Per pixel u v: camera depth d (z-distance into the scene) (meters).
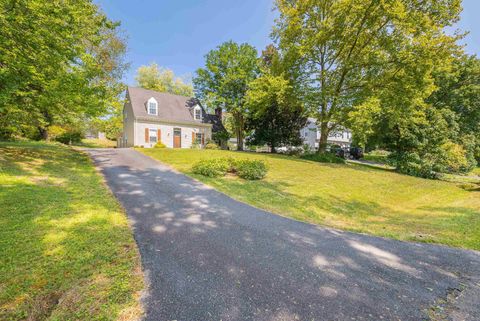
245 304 2.34
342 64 16.58
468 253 3.89
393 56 14.11
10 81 6.46
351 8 13.51
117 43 20.73
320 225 5.12
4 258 2.76
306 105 17.72
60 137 21.77
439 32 13.05
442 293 2.72
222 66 23.06
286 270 3.07
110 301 2.25
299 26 15.53
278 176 10.64
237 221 4.88
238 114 25.31
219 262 3.17
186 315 2.14
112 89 10.97
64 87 7.82
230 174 9.99
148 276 2.74
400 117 14.95
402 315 2.30
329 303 2.43
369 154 37.16
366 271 3.17
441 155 15.55
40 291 2.31
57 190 5.62
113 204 5.23
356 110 15.26
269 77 17.16
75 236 3.50
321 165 14.91
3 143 11.82
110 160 11.44
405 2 13.59
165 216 4.86
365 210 7.34
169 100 24.50
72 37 7.44
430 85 13.77
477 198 9.38
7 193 4.90
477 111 18.06
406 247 4.08
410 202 8.98
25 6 5.89
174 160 12.24
